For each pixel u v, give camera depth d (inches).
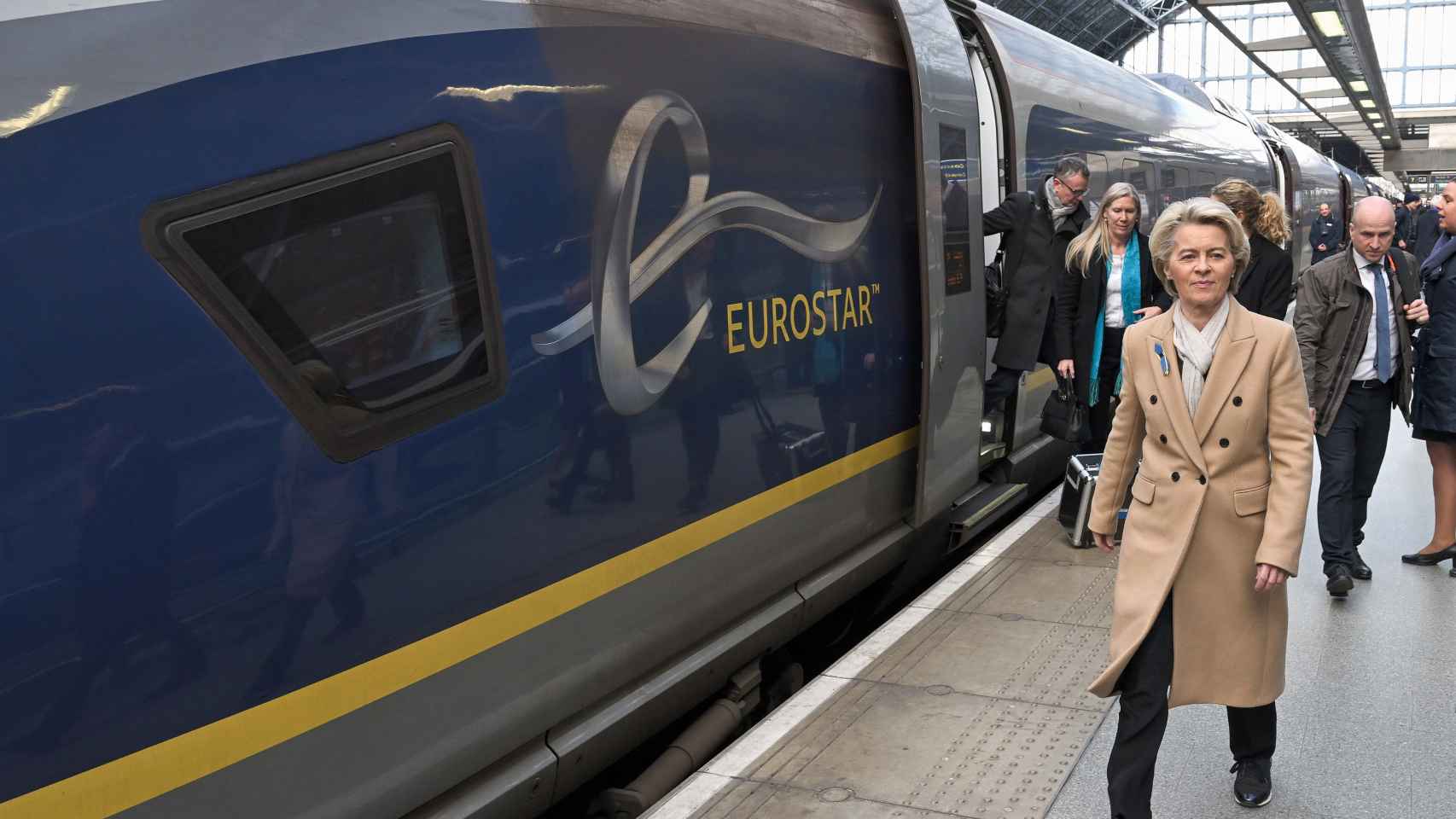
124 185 89.0
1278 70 1151.6
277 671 97.6
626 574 135.6
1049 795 128.0
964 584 199.5
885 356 197.5
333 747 102.7
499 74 119.4
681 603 146.9
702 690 156.1
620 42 135.4
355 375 103.8
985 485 260.4
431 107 111.9
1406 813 124.3
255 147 97.6
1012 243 238.4
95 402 86.2
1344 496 193.6
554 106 125.3
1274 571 106.1
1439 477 207.8
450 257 112.9
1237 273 108.6
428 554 110.1
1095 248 224.4
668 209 142.1
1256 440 109.0
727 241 153.9
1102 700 151.9
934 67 207.6
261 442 96.1
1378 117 1616.6
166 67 92.8
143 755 89.0
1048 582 199.3
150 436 89.1
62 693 84.3
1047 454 295.1
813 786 131.6
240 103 96.9
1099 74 353.4
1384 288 192.5
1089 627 177.5
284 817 99.4
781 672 189.5
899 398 203.5
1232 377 108.3
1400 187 3270.2
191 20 95.1
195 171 93.4
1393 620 181.8
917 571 226.1
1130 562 113.5
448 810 118.1
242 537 94.7
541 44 124.6
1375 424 200.8
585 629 130.1
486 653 117.2
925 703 152.6
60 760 84.4
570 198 126.7
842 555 194.2
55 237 85.0
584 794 168.7
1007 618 182.9
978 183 228.1
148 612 88.8
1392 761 135.9
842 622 220.1
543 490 122.9
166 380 90.4
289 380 98.3
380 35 108.6
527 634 121.8
